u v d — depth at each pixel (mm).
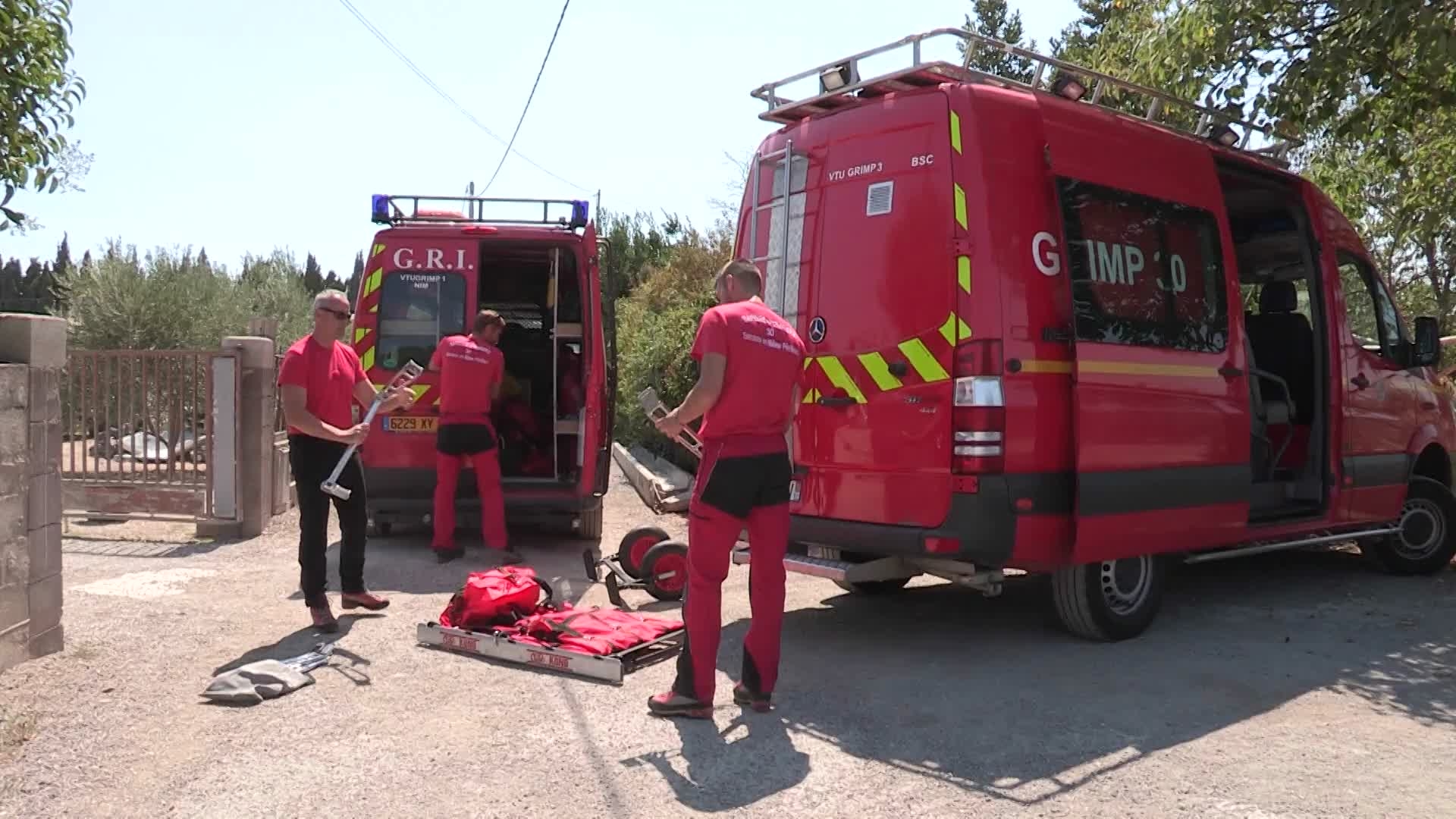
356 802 3654
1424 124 9945
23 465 4977
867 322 5480
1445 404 8367
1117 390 5426
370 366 8203
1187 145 6246
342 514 6164
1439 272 14727
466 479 8211
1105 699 4805
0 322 4988
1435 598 7035
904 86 5574
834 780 3877
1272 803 3686
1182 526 5820
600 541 9219
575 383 9180
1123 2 10609
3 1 6000
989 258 5078
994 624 6324
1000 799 3715
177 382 9383
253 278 23922
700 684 4477
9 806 3584
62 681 4828
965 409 5035
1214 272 6184
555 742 4211
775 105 6164
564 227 8750
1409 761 4086
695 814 3576
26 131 6488
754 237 6227
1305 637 5949
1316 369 7238
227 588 6941
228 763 3973
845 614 6645
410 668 5184
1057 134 5441
